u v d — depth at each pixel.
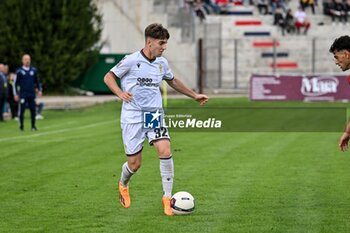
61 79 91.19
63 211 23.31
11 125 60.31
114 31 99.25
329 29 104.50
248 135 48.88
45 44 90.12
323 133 50.38
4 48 89.75
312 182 28.77
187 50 97.81
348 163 34.47
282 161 35.22
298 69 101.81
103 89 93.88
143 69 21.94
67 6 90.19
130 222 21.56
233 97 87.81
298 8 105.06
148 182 28.83
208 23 100.62
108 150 40.22
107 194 26.33
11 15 89.38
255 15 104.62
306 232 20.11
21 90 54.28
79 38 90.75
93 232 20.27
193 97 23.02
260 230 20.38
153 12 98.94
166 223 21.34
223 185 28.08
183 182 28.75
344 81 84.06
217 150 39.91
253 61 101.44
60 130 54.25
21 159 36.44
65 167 33.47
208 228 20.62
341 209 23.31
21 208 23.86
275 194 26.12
